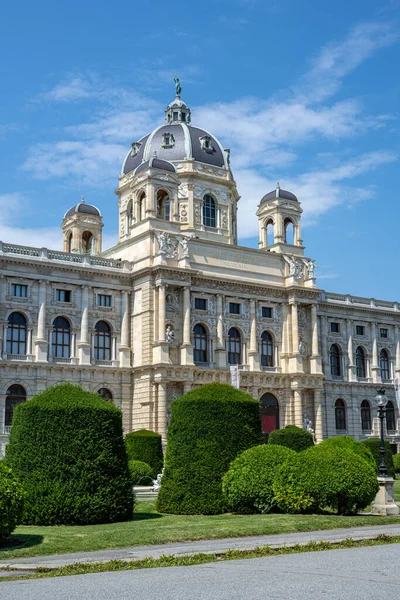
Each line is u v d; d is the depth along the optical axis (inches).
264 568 863.1
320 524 1299.2
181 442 1553.9
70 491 1317.7
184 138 4094.5
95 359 3282.5
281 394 3720.5
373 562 903.1
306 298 3858.3
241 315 3656.5
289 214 4074.8
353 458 1460.4
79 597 699.4
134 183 3641.7
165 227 3508.9
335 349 4220.0
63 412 1364.4
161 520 1375.5
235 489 1473.9
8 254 3058.6
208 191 4047.7
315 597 684.7
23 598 703.7
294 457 1466.5
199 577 801.6
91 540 1114.7
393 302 4544.8
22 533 1184.8
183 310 3376.0
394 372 4473.4
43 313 3117.6
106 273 3341.5
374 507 1528.1
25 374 3041.3
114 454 1385.3
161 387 3213.6
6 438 2945.4
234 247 3705.7
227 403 1577.3
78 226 4067.4
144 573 840.9
